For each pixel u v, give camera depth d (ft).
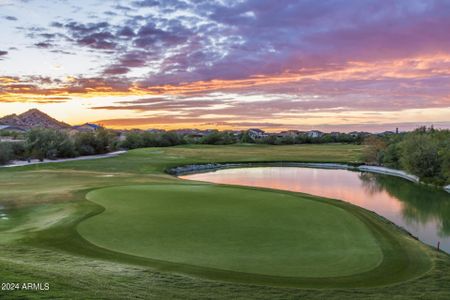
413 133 282.56
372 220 75.20
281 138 588.50
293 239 57.82
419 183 186.70
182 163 255.50
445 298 38.99
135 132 474.08
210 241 55.77
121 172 197.88
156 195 95.04
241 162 284.41
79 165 228.43
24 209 81.41
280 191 110.83
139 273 41.01
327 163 285.02
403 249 55.36
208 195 95.91
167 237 57.36
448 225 92.84
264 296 37.09
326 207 83.05
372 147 283.79
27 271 36.04
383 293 39.42
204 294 36.50
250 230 62.28
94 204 83.05
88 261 45.11
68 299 29.68
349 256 50.72
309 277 42.93
